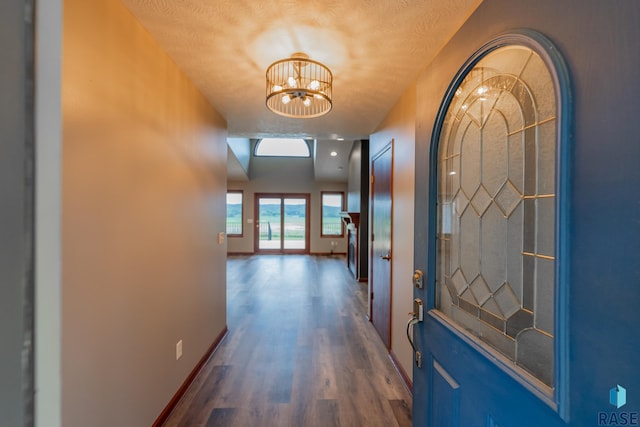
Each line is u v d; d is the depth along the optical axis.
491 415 0.83
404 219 2.18
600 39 0.53
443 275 1.19
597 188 0.53
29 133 0.33
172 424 1.69
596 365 0.53
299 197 8.70
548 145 0.72
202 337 2.29
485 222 0.96
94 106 1.11
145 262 1.48
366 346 2.70
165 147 1.67
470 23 0.97
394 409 1.84
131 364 1.38
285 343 2.75
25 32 0.33
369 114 2.68
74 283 1.03
